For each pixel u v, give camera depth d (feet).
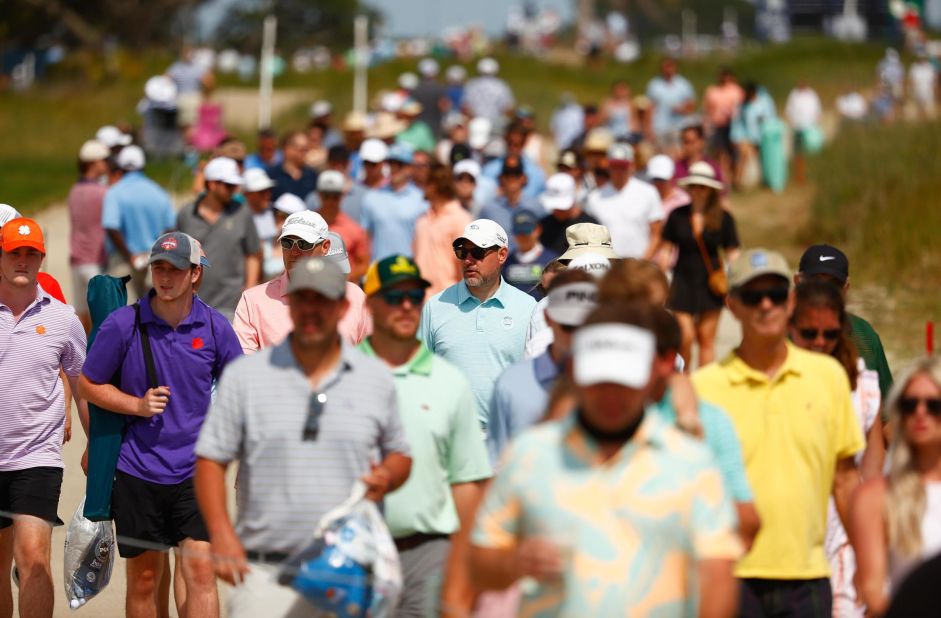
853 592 78.79
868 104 451.94
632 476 53.36
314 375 69.62
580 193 183.32
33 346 90.74
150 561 87.51
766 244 253.24
